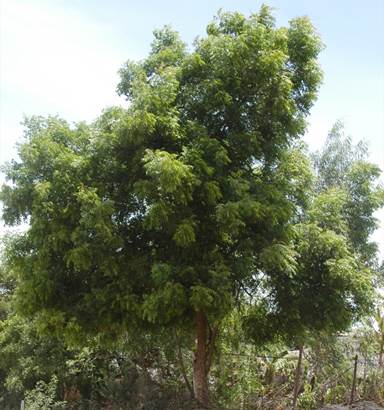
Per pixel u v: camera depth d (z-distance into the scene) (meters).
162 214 8.54
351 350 16.20
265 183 9.80
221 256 9.19
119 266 9.23
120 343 16.06
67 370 18.92
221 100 9.59
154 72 10.53
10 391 20.84
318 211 10.69
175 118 9.10
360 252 13.00
